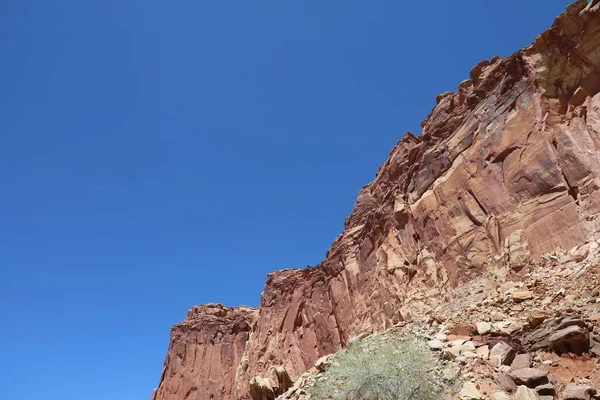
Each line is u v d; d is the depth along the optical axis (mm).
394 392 8875
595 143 17031
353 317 35125
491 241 20062
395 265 27453
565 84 20281
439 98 32938
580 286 12195
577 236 15906
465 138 25422
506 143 21484
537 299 12891
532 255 17312
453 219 23547
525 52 22672
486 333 11000
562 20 20781
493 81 25719
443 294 21984
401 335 13438
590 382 8430
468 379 9195
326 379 11406
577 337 9336
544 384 8625
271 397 15898
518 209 19266
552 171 18250
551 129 19359
